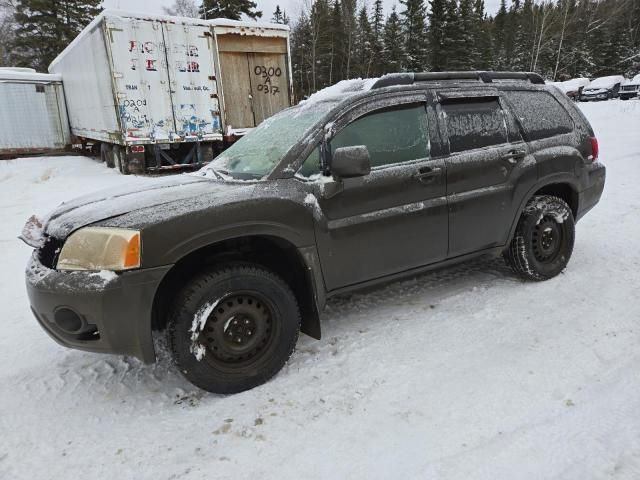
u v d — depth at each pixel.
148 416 2.51
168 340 2.51
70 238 2.41
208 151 11.70
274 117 3.73
